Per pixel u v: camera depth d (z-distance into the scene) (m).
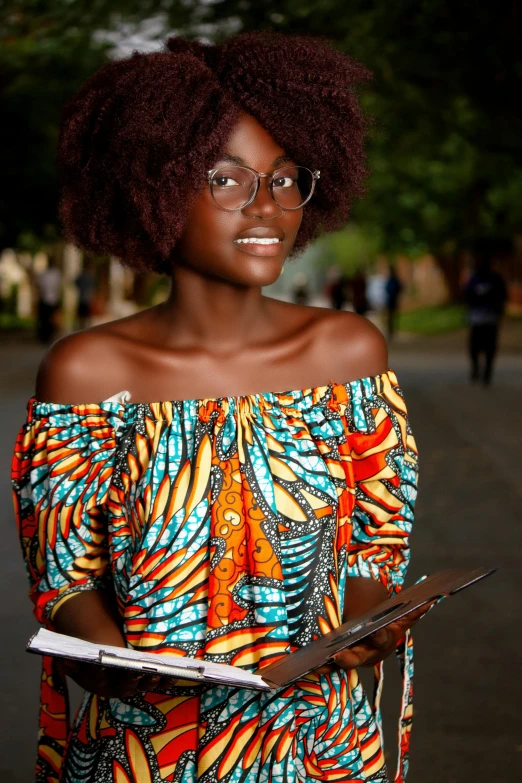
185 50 2.26
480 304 18.28
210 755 2.11
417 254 49.28
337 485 2.21
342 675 2.18
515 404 15.59
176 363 2.23
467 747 4.49
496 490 9.31
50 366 2.25
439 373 21.00
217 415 2.17
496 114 17.89
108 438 2.20
